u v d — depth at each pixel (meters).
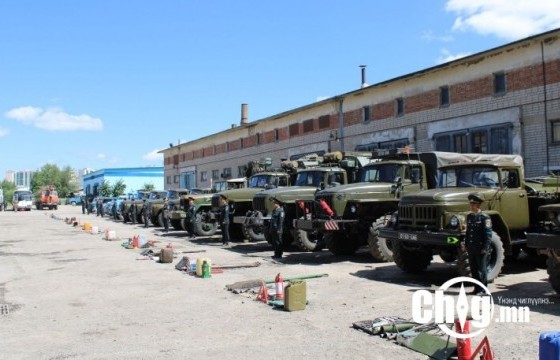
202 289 9.42
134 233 23.41
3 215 50.69
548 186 10.61
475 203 8.52
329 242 13.61
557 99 18.00
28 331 6.79
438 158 12.56
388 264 12.12
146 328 6.81
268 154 37.19
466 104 21.41
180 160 54.59
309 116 32.16
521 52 19.25
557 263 7.89
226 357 5.56
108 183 68.19
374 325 6.30
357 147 27.75
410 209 9.98
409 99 24.38
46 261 14.05
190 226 19.89
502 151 19.92
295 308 7.59
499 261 9.25
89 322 7.20
